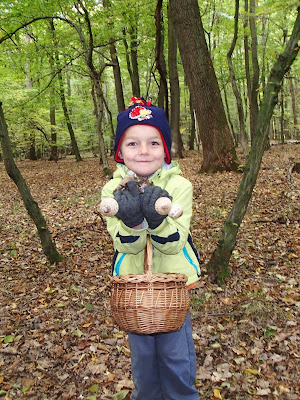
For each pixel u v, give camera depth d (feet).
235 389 8.96
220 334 11.15
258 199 26.55
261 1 59.67
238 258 16.79
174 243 5.79
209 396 8.84
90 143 104.78
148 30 55.83
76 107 89.71
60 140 87.25
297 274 14.80
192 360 6.64
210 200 27.50
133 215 5.41
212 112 37.60
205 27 73.77
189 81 37.78
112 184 6.85
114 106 114.11
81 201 32.55
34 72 46.50
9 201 36.68
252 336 10.87
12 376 9.96
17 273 17.69
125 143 6.41
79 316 12.97
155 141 6.34
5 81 56.75
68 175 52.42
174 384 6.43
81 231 23.29
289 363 9.68
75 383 9.61
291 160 41.57
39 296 14.85
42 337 11.71
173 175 6.73
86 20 37.78
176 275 5.69
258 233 19.90
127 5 39.88
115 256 7.01
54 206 31.71
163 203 5.20
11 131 75.10
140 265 6.68
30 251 20.72
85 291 15.02
